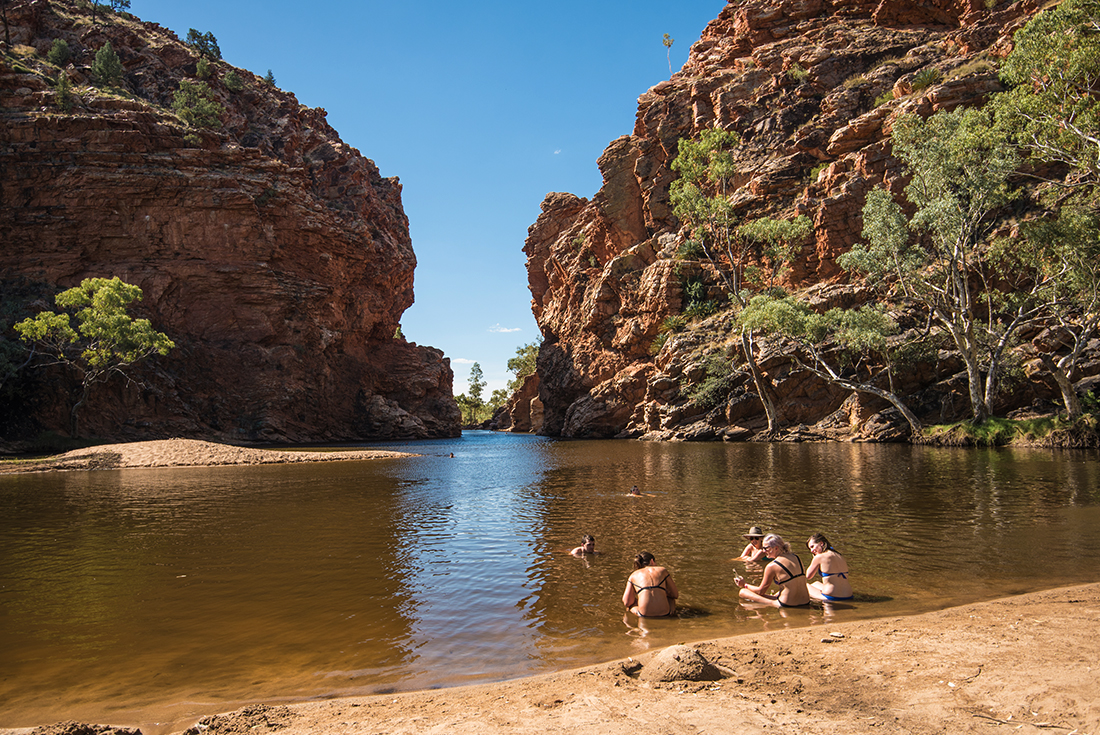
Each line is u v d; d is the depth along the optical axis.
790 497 17.34
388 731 4.54
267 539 13.02
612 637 6.93
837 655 5.93
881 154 52.06
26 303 55.16
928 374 41.91
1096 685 4.80
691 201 56.16
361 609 8.13
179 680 5.95
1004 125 31.33
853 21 69.00
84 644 6.98
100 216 61.22
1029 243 32.84
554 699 5.04
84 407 53.09
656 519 14.48
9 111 60.69
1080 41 28.44
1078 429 30.80
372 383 82.88
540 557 11.02
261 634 7.23
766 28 73.75
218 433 62.12
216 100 77.69
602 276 72.56
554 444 56.47
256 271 67.06
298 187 73.00
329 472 29.00
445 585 9.26
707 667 5.51
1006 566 9.41
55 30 76.31
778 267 56.66
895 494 17.17
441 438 87.69
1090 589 7.97
